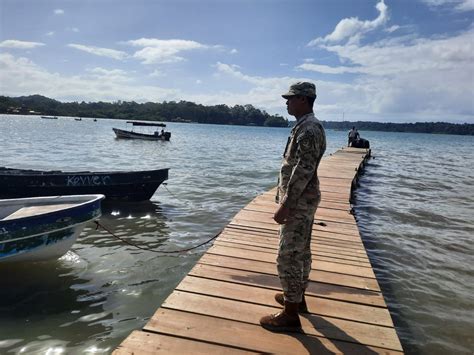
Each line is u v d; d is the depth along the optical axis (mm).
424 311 5582
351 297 4398
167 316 3738
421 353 4535
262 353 3244
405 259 7797
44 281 6066
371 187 17625
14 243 6219
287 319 3568
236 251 5723
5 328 4695
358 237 6918
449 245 8883
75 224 6777
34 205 7574
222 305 4000
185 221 10078
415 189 17562
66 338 4520
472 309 5699
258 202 9422
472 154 51719
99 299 5512
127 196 11844
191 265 6883
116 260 7027
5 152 27781
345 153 28984
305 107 3271
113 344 4426
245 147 44031
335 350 3340
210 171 20672
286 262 3434
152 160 25719
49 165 21703
